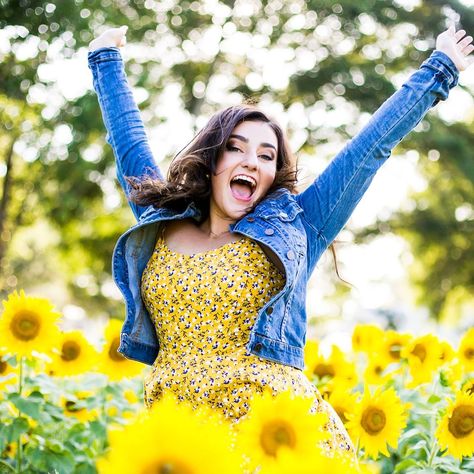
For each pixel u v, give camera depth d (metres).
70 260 22.64
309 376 6.40
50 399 6.11
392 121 3.87
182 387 3.52
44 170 19.55
